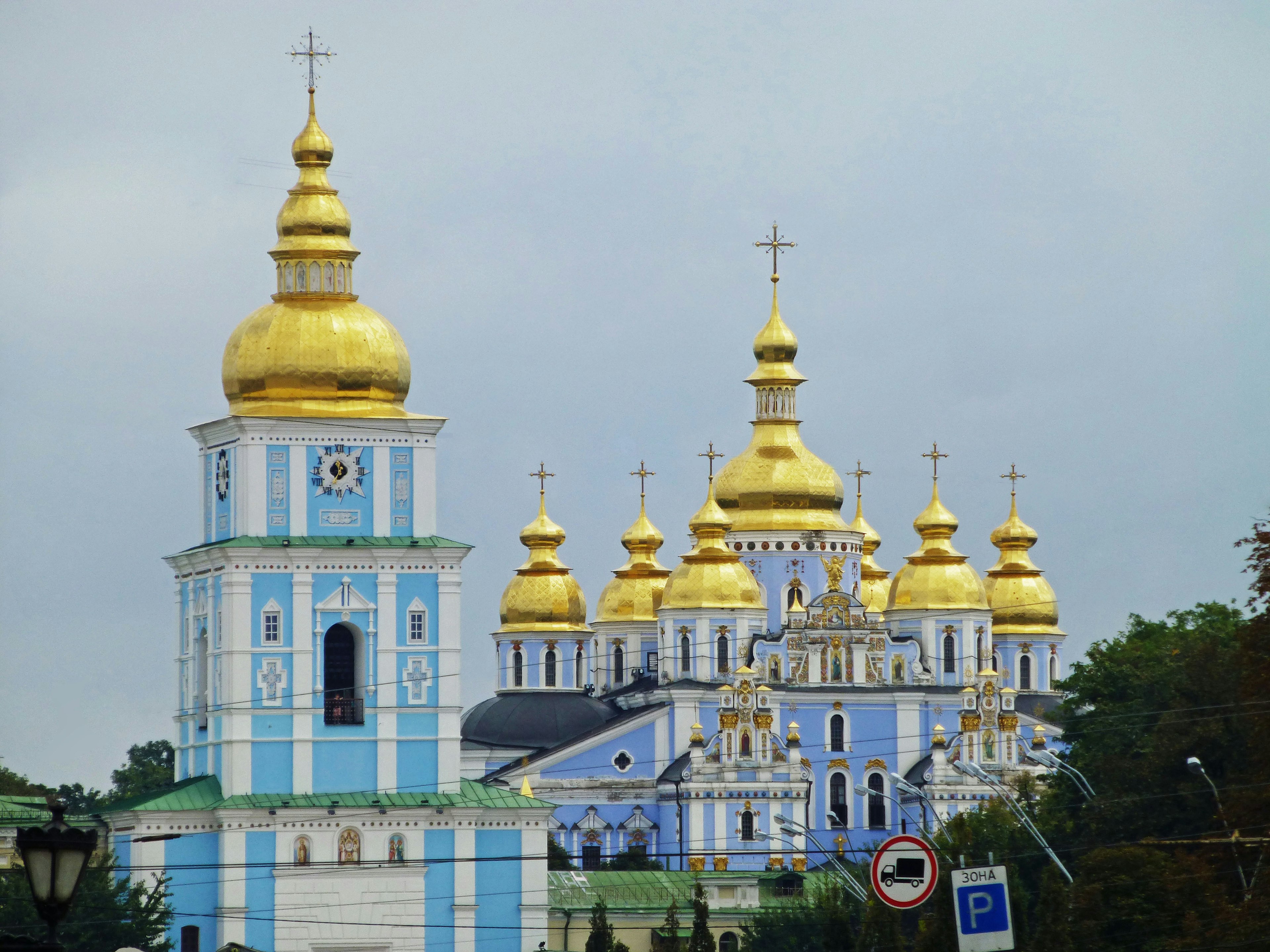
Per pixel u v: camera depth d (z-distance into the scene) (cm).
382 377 15200
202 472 15612
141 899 14138
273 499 14950
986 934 8369
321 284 15350
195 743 15275
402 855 14825
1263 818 10606
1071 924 10588
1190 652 14475
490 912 14925
